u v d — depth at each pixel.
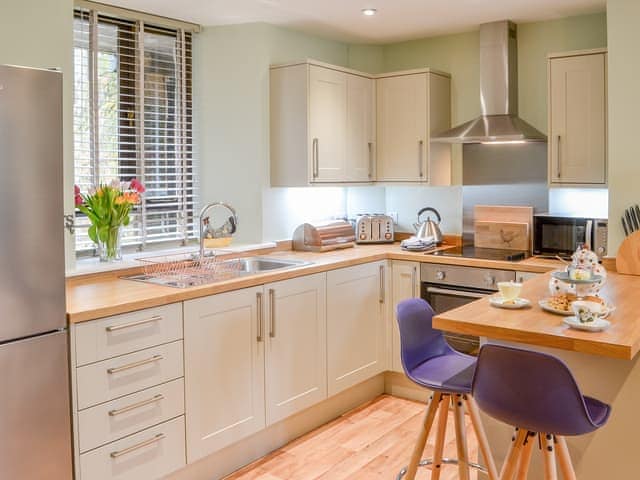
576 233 3.68
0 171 2.12
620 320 2.15
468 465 2.46
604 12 3.85
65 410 2.35
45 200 2.25
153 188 3.79
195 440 2.85
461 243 4.47
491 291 3.67
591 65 3.63
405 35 4.41
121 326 2.51
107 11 3.46
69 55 2.93
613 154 3.31
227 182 4.05
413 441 3.44
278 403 3.28
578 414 1.82
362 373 3.89
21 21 2.74
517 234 4.06
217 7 3.58
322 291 3.55
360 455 3.28
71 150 2.99
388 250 4.19
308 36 4.30
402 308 2.50
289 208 4.24
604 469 2.32
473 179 4.40
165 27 3.78
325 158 4.04
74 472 2.41
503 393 1.92
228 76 3.98
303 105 3.89
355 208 4.76
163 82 3.81
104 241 3.27
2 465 2.19
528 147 4.16
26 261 2.21
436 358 2.61
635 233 3.13
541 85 4.10
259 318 3.14
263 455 3.28
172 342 2.73
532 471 2.45
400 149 4.38
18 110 2.15
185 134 3.95
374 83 4.45
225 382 2.98
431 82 4.24
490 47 4.10
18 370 2.21
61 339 2.33
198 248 3.88
